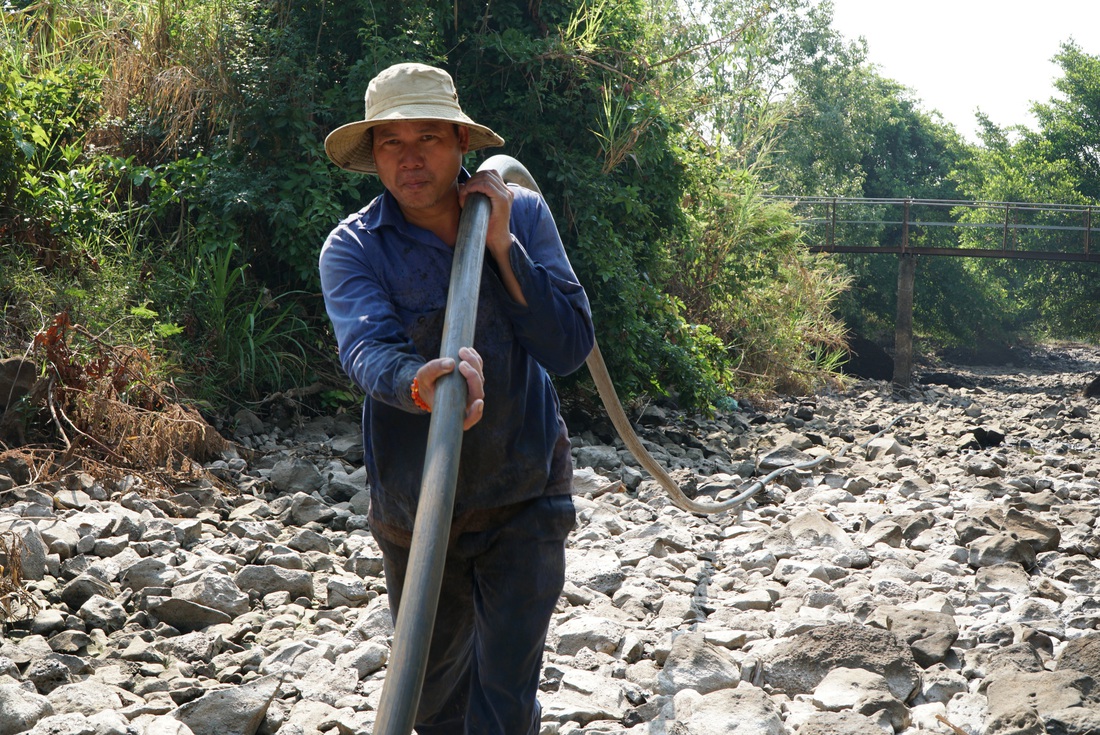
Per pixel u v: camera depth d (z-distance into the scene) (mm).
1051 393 26156
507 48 9984
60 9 10188
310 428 8383
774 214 15969
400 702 1384
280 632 4191
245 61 9062
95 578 4402
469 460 2318
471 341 1875
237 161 9141
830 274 20547
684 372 10750
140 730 3148
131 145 9500
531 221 2424
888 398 18000
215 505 6078
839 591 4938
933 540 6094
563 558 2480
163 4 9367
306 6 9695
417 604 1470
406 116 2131
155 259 8859
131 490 5965
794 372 17094
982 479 8352
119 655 3822
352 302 2225
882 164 50625
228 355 8430
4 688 3182
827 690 3582
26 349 6980
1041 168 42125
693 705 3371
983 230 40500
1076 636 4328
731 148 15984
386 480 2381
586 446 8602
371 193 9711
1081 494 7793
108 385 6688
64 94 8797
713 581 5191
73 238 8062
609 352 10023
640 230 11180
